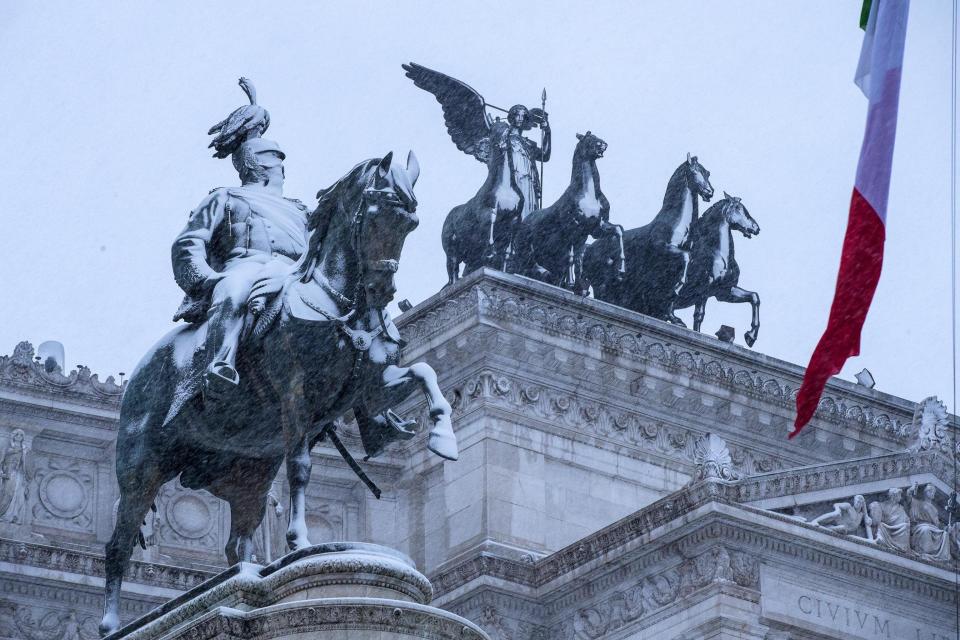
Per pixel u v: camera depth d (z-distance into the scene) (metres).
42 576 103.00
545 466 116.94
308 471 58.31
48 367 108.88
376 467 118.19
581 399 119.56
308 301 59.06
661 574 107.75
